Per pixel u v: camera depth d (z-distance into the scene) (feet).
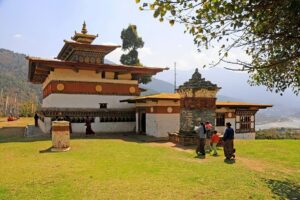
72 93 98.02
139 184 34.04
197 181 35.91
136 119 101.55
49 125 92.02
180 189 32.48
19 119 176.86
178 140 73.31
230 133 51.83
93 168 42.01
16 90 500.74
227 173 40.60
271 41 18.83
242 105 98.73
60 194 30.30
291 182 37.81
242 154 57.88
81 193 30.63
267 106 103.96
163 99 84.58
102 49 106.93
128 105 106.32
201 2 17.49
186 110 72.38
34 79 134.62
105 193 30.71
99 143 69.41
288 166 47.91
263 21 17.42
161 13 17.75
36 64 92.53
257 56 21.31
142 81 178.19
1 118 193.47
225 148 52.16
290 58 18.30
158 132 86.02
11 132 101.45
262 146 67.67
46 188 32.27
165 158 51.39
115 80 105.19
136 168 42.52
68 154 53.72
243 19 17.35
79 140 74.95
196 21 18.29
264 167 46.39
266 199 30.19
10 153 54.65
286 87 23.84
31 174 38.09
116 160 48.44
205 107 71.36
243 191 32.40
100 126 100.48
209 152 59.67
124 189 32.12
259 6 16.67
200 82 70.79
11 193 30.50
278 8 16.69
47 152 55.83
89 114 98.84
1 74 572.10
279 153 59.11
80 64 95.30
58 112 93.45
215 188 33.22
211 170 42.29
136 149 61.31
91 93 100.89
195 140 70.13
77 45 103.50
